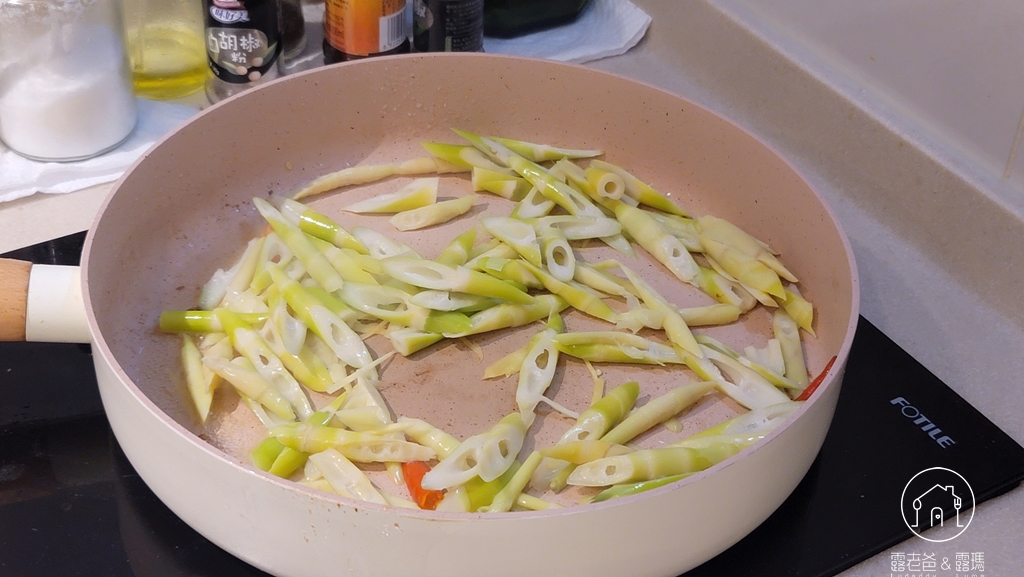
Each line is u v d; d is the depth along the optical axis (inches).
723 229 20.8
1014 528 17.1
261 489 14.0
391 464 17.1
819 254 19.7
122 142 22.0
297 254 19.8
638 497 13.9
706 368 18.7
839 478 17.4
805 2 23.0
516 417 17.3
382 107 22.0
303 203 21.5
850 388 18.8
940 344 20.2
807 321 19.4
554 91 22.1
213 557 16.0
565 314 20.0
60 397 18.0
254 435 17.5
